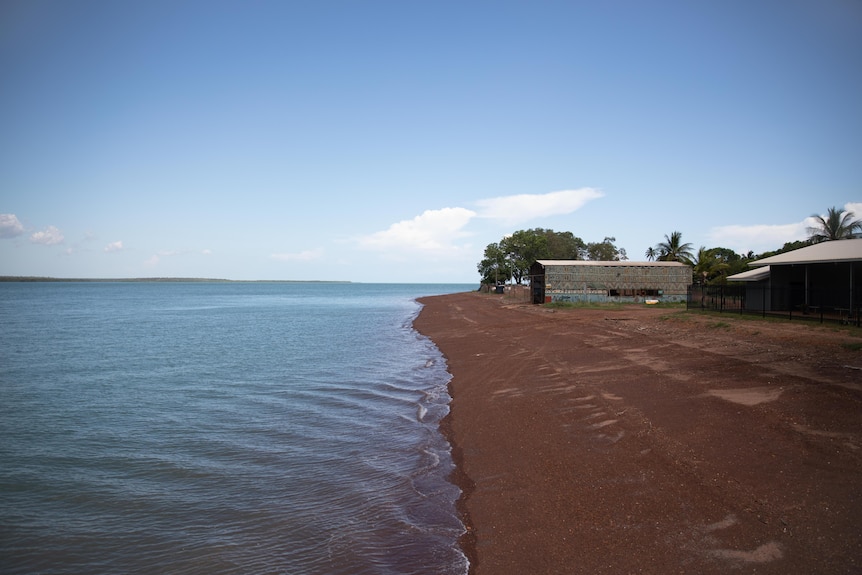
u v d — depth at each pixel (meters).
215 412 15.49
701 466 8.95
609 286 50.28
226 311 71.31
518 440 11.64
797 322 22.70
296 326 46.16
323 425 13.86
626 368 17.22
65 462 11.38
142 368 23.66
